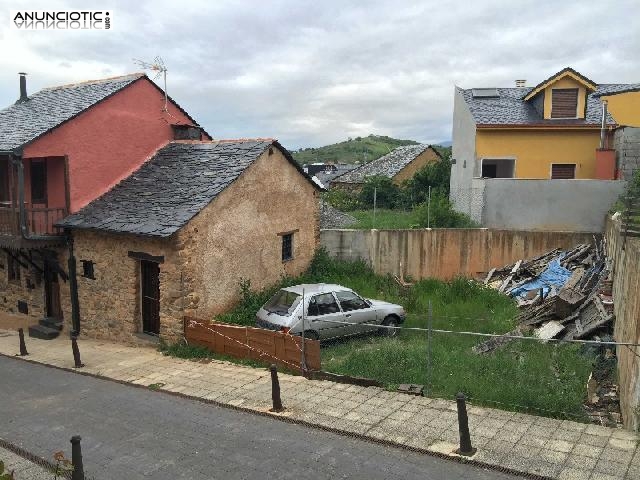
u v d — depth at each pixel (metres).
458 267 19.56
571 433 7.70
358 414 8.75
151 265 13.90
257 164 15.02
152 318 14.11
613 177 21.81
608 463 6.83
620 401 8.95
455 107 28.16
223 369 11.47
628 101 20.89
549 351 10.58
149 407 9.61
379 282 17.84
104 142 15.77
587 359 10.62
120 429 8.68
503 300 16.20
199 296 13.26
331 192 34.44
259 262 15.27
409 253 19.23
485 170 25.56
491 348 11.17
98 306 14.91
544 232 19.42
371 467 7.10
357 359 10.93
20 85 18.77
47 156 14.48
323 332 12.60
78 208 15.23
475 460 7.07
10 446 8.22
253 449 7.76
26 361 13.16
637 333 8.06
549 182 20.31
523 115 23.91
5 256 18.00
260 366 11.55
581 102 23.14
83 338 15.28
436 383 9.71
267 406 9.28
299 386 10.20
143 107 16.89
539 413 8.50
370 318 13.36
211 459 7.51
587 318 12.93
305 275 17.22
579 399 8.89
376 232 19.02
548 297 15.00
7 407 9.93
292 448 7.75
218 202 13.72
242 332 11.94
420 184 31.61
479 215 20.84
